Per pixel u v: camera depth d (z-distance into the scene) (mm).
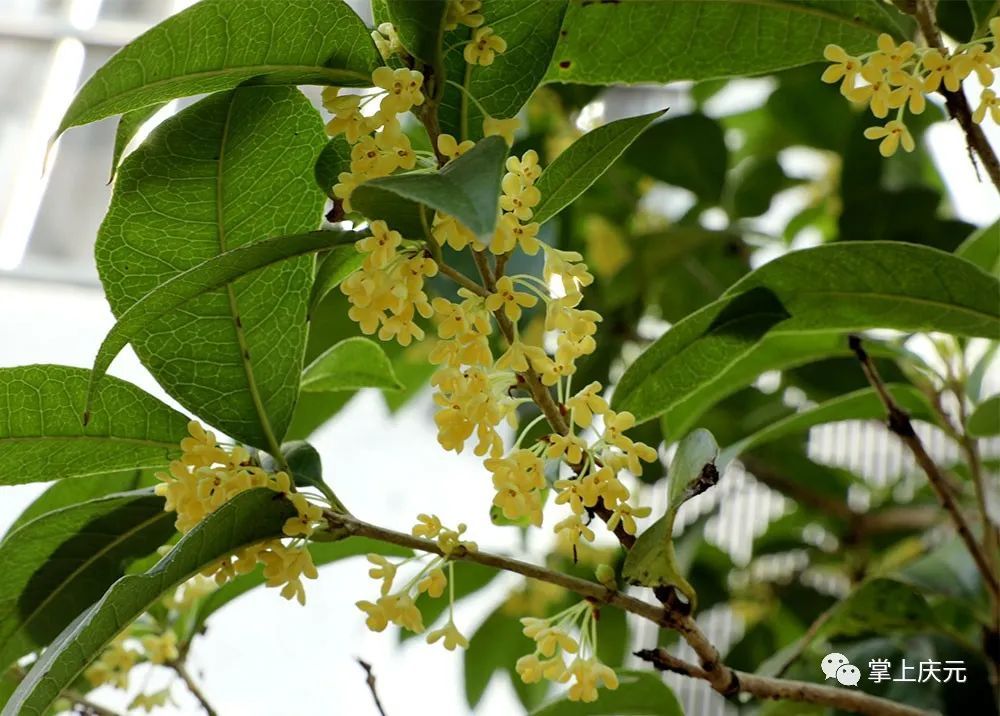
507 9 669
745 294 711
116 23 1854
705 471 656
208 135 678
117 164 678
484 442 652
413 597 665
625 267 1030
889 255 718
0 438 692
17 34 1845
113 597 654
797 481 1036
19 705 647
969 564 803
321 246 656
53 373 688
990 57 662
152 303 652
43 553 705
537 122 1047
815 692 695
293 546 667
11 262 1778
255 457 688
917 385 813
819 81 1067
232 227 691
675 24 730
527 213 649
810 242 1224
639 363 716
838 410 801
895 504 1073
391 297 644
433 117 657
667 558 659
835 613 791
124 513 706
